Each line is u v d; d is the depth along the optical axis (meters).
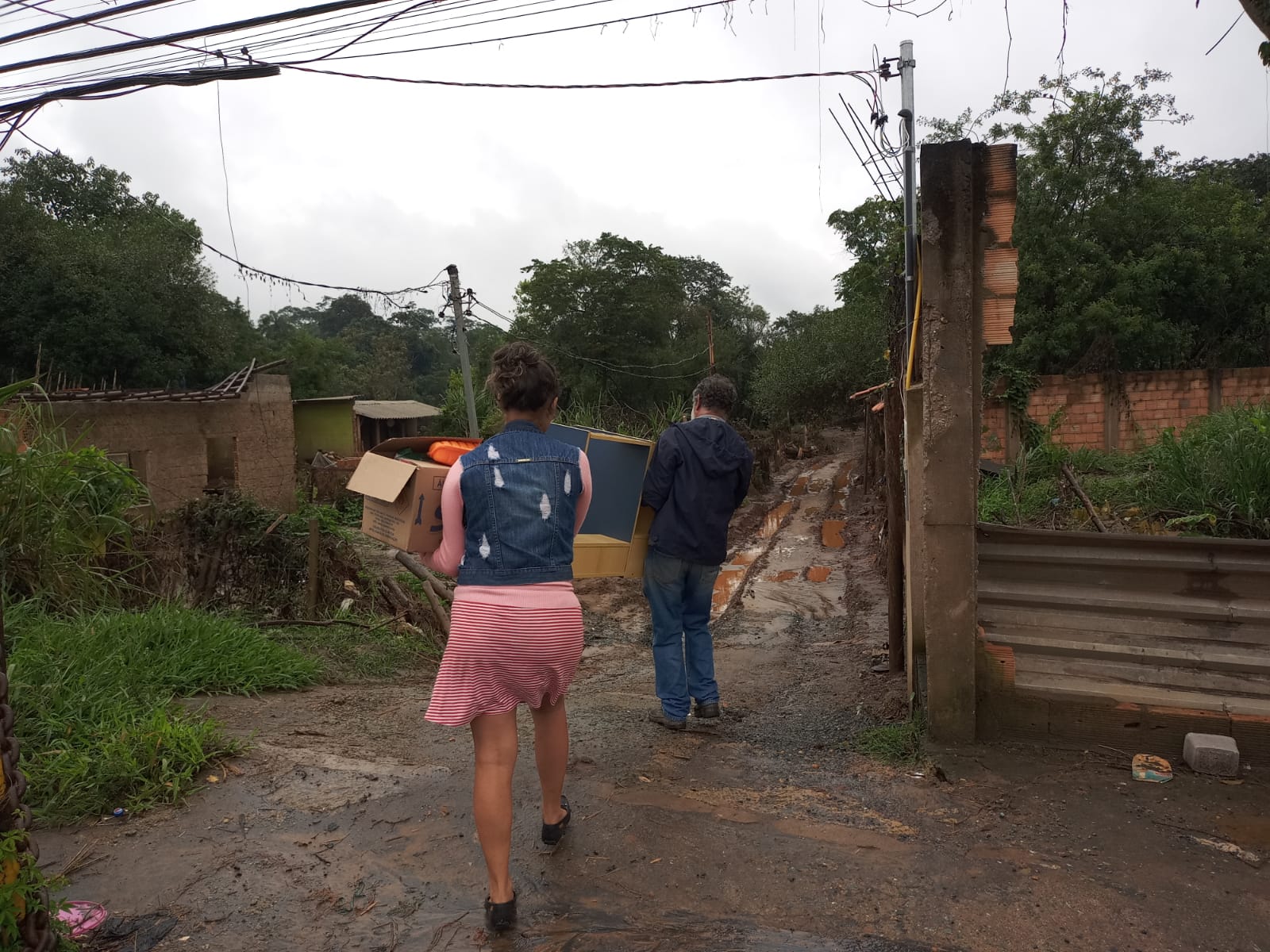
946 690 3.69
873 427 15.84
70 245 26.97
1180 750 3.54
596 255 37.88
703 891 2.56
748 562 11.53
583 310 37.47
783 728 4.20
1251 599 3.67
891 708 4.46
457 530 2.43
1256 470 7.46
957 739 3.70
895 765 3.57
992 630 3.85
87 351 26.80
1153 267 18.14
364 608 7.27
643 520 4.07
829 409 31.59
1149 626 3.74
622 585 10.21
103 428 13.67
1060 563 3.84
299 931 2.34
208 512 7.23
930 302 3.54
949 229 3.49
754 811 3.11
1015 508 9.10
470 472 2.40
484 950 2.26
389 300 18.78
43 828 2.86
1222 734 3.48
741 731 4.16
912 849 2.80
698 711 4.27
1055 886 2.56
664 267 38.31
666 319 38.78
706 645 4.29
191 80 5.60
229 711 4.14
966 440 3.56
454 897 2.52
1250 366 19.52
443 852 2.77
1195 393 14.52
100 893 2.49
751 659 6.53
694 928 2.36
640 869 2.69
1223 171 27.55
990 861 2.72
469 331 55.59
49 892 2.32
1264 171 31.67
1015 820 3.02
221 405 16.22
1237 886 2.56
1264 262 18.88
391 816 3.02
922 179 3.51
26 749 3.29
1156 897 2.50
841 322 30.23
